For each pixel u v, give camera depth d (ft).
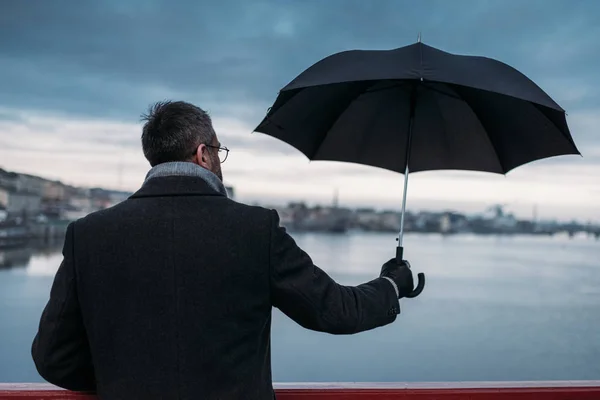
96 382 4.06
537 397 6.04
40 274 307.78
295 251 4.00
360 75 4.69
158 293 3.73
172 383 3.67
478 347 230.68
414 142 6.44
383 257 469.16
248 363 3.84
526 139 5.84
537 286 379.14
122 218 3.83
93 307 3.79
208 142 4.14
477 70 4.94
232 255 3.80
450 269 436.76
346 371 203.62
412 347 232.32
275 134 6.00
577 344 235.20
